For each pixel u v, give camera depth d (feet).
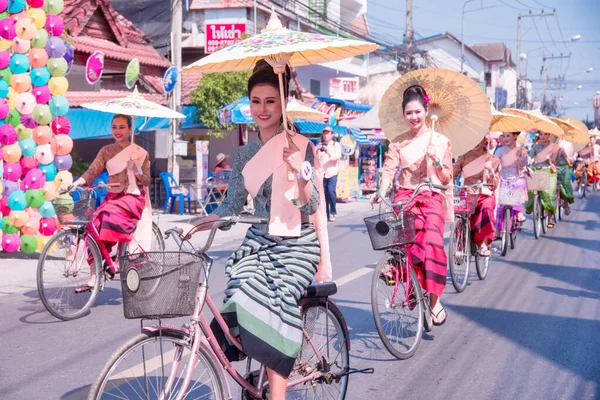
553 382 16.51
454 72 22.11
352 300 24.89
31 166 33.78
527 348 19.30
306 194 11.41
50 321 21.93
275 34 11.83
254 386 12.21
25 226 33.71
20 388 15.87
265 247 11.90
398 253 18.74
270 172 11.78
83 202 22.17
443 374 17.08
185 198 56.75
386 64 156.46
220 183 55.31
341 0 117.60
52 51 33.78
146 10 78.59
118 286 27.55
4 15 33.60
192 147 68.80
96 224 22.93
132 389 13.17
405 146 19.89
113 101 24.48
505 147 35.50
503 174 35.68
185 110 66.69
